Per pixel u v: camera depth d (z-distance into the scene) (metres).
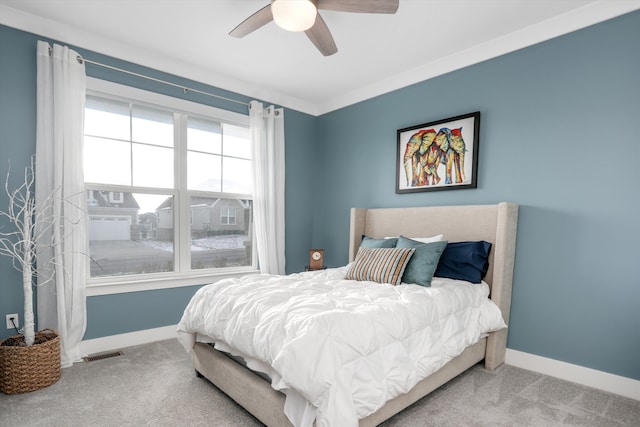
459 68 2.96
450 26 2.52
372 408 1.44
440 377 2.01
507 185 2.66
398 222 3.30
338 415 1.29
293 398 1.45
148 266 3.14
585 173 2.29
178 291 3.22
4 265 2.41
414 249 2.50
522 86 2.59
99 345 2.77
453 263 2.59
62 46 2.54
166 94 3.14
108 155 2.92
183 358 2.66
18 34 2.43
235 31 2.14
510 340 2.62
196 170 3.45
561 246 2.39
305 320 1.51
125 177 3.01
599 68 2.24
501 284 2.45
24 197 2.47
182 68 3.21
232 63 3.18
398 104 3.45
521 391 2.15
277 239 3.91
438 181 3.07
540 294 2.48
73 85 2.56
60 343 2.43
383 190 3.59
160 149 3.20
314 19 1.81
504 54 2.69
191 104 3.29
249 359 1.73
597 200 2.24
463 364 2.24
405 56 3.02
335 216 4.14
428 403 1.98
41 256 2.45
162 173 3.21
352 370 1.43
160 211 3.21
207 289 2.28
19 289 2.46
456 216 2.86
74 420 1.81
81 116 2.61
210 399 2.04
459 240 2.83
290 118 4.12
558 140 2.41
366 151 3.78
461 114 2.94
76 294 2.56
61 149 2.50
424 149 3.18
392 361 1.61
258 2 2.28
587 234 2.28
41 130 2.46
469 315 2.25
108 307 2.83
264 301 1.84
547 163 2.46
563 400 2.04
